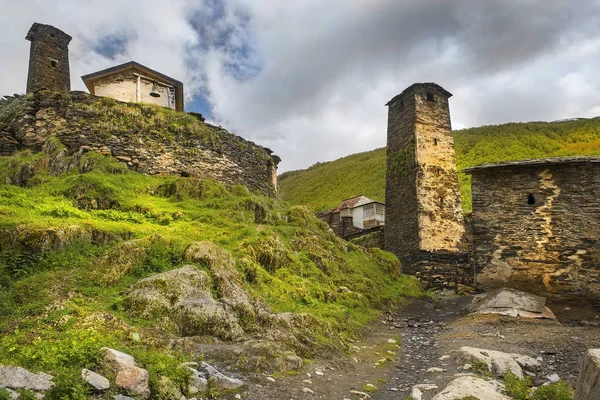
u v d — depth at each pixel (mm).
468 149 53406
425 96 23844
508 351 7957
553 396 5602
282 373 6512
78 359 5035
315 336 8203
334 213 36438
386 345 9219
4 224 8094
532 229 12508
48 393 4266
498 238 12797
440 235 21703
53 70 17703
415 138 22891
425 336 10312
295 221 15023
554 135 54469
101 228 9141
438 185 22500
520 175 12938
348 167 69688
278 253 11242
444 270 21172
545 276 12133
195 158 16844
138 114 16344
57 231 8227
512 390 5887
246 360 6379
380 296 13836
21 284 6988
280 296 9641
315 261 12961
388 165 24984
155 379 5066
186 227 11164
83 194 12039
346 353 8227
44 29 17844
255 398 5484
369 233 26922
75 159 14031
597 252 11836
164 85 21141
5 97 18250
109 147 15133
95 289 7285
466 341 8945
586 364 4715
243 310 7750
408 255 21922
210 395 5305
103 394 4594
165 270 8211
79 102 15664
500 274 12555
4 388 4020
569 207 12312
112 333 6055
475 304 12328
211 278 8188
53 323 6098
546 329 9742
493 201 13078
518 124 62250
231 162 18016
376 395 6266
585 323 11016
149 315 6809
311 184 66375
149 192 13828
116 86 19766
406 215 22578
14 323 6047
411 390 6258
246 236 11320
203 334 6930
